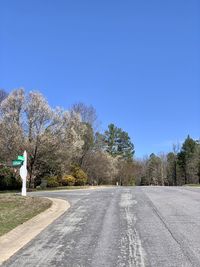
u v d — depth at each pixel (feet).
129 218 48.62
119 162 327.47
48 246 33.91
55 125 143.02
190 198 73.26
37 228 43.06
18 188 140.67
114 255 30.09
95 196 82.07
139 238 36.35
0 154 136.98
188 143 359.87
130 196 79.87
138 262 27.81
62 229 42.06
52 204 65.26
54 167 149.28
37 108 139.13
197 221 44.93
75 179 181.57
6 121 138.21
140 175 431.02
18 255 30.99
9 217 51.08
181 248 31.99
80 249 32.45
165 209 56.29
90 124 223.10
